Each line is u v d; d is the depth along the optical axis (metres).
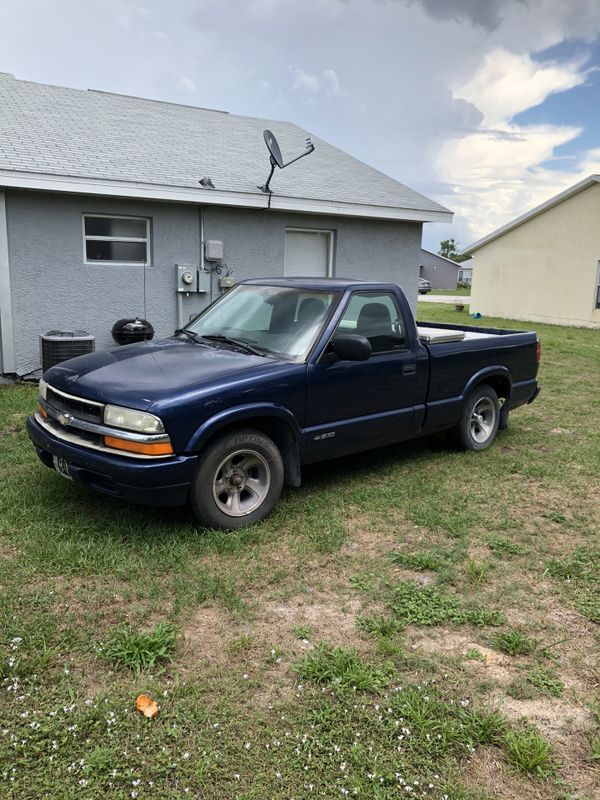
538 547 4.02
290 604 3.25
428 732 2.35
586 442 6.54
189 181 9.45
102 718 2.38
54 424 4.22
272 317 4.88
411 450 6.07
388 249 12.09
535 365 6.61
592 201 20.20
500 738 2.34
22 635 2.83
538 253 22.47
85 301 9.16
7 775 2.10
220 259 10.09
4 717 2.36
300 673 2.66
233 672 2.68
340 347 4.39
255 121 14.58
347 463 5.61
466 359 5.71
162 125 12.17
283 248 10.84
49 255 8.75
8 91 11.57
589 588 3.50
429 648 2.90
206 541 3.85
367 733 2.35
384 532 4.18
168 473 3.69
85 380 4.07
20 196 8.38
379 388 4.93
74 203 8.80
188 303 10.05
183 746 2.26
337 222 11.33
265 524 4.21
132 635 2.85
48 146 9.30
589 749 2.31
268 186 10.03
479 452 6.05
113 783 2.09
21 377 8.82
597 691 2.63
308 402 4.41
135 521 4.09
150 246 9.67
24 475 4.88
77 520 4.06
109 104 12.51
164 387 3.85
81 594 3.23
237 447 4.01
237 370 4.16
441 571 3.62
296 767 2.19
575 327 21.12
